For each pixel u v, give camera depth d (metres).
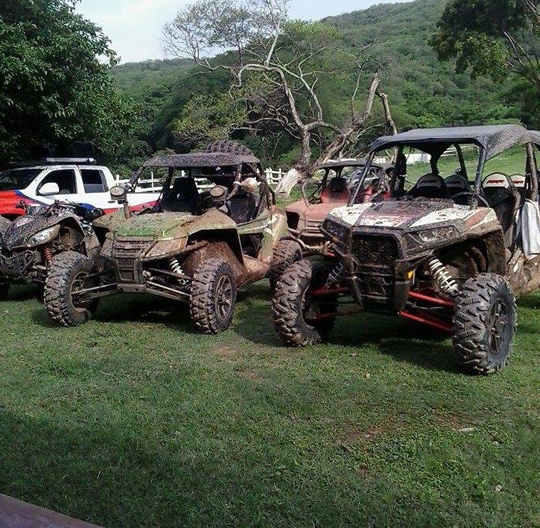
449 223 5.80
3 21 15.00
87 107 16.52
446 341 6.70
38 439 4.46
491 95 56.84
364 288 6.07
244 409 4.94
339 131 27.88
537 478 3.79
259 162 9.39
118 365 6.12
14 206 12.30
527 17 27.52
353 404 5.00
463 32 28.19
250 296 9.38
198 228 7.72
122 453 4.23
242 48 33.19
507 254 6.77
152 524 3.43
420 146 7.22
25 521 1.59
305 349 6.53
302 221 11.11
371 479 3.86
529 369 5.77
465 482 3.78
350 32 71.62
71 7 16.73
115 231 7.71
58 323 7.73
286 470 3.97
